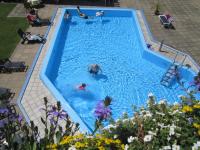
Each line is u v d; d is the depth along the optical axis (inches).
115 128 265.6
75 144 233.8
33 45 757.9
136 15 970.7
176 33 856.3
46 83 613.9
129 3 1067.3
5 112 249.9
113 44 861.8
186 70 689.6
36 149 231.9
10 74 638.5
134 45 860.0
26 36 767.1
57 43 812.6
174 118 263.9
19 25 860.0
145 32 861.8
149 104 288.8
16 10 953.5
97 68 714.2
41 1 1010.1
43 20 898.7
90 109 616.1
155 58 755.4
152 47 786.8
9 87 597.6
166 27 885.8
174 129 249.3
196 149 231.8
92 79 704.4
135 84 694.5
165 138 245.8
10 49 734.5
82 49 827.4
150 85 691.4
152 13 981.2
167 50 774.5
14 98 567.8
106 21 990.4
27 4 942.4
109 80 703.7
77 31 920.3
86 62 770.2
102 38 890.7
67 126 254.5
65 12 979.9
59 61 767.7
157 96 657.0
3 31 820.6
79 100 639.1
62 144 235.0
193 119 260.1
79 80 700.0
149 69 748.0
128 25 976.3
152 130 256.2
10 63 652.1
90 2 1069.8
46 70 666.2
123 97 653.3
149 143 242.2
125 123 272.5
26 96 577.0
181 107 282.8
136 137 249.3
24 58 701.3
